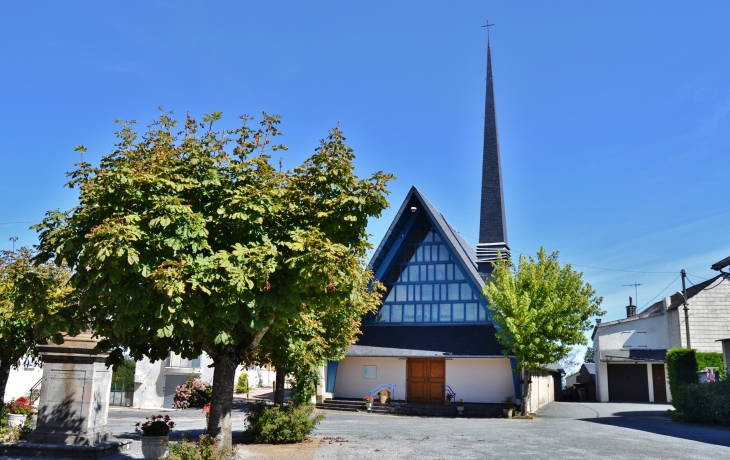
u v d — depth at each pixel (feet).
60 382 53.06
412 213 123.54
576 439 62.03
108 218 34.19
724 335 120.88
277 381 69.92
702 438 61.26
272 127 40.96
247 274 34.17
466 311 118.42
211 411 41.65
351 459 50.29
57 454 49.65
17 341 59.62
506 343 100.68
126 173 35.32
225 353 41.91
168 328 34.86
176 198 35.09
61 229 36.24
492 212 133.18
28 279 39.34
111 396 121.70
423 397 117.19
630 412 99.09
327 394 119.34
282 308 36.19
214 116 39.45
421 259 123.54
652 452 52.29
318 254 34.65
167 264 33.40
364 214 39.42
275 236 38.47
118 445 53.06
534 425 80.43
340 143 40.42
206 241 36.29
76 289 40.06
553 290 98.68
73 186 38.29
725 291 122.21
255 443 60.49
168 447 42.98
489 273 128.26
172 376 120.47
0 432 57.88
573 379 197.57
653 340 133.18
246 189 37.63
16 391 103.86
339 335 71.97
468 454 52.70
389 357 118.11
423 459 50.06
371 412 110.83
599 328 137.39
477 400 113.91
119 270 33.60
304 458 50.65
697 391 77.46
